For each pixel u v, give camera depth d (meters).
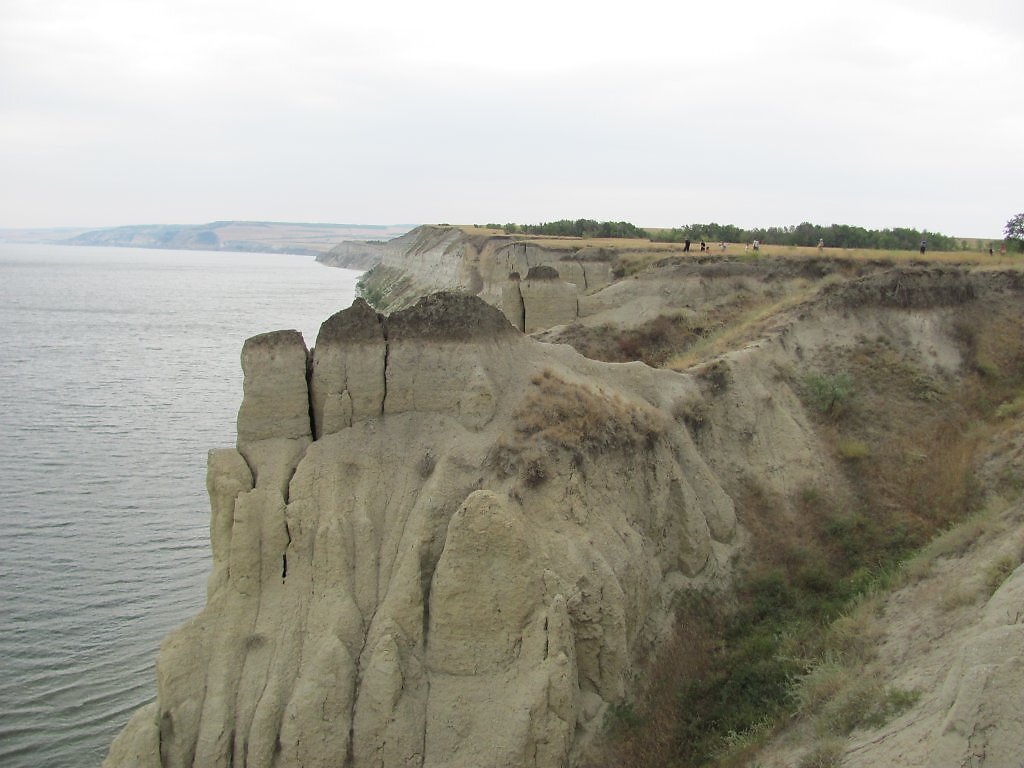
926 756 11.77
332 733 14.43
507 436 17.97
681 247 57.19
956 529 20.16
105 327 92.62
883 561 21.89
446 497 16.84
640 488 19.75
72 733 19.83
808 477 24.41
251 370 17.47
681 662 18.30
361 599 16.03
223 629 15.59
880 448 26.17
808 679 16.64
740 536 22.06
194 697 14.88
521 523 15.96
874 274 33.06
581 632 16.09
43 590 26.45
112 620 24.75
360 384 18.14
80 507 33.66
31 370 63.81
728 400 25.05
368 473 17.42
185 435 44.91
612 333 39.84
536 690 14.62
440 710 14.86
